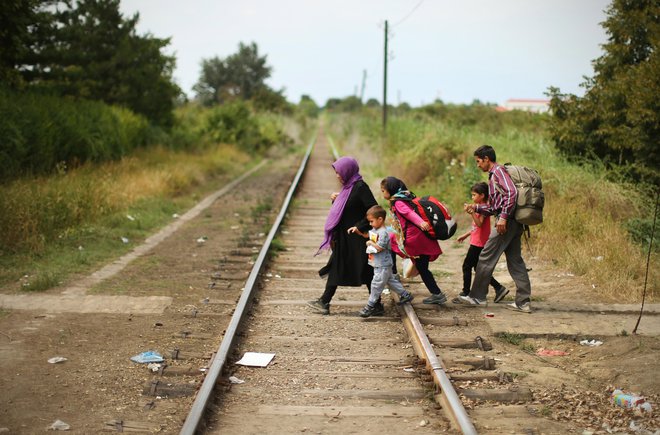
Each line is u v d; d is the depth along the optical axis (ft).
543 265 30.91
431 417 15.23
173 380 17.20
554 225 34.01
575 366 19.03
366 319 23.17
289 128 153.38
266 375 17.90
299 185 65.67
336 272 23.40
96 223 38.83
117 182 49.83
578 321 22.63
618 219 35.01
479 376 17.44
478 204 24.23
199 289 27.09
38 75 72.33
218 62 271.69
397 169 61.00
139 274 29.43
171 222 44.24
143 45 81.92
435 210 23.73
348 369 18.42
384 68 100.42
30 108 51.98
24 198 35.68
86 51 77.71
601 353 19.76
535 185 23.07
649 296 25.54
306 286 28.12
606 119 41.24
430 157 55.57
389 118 101.91
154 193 51.75
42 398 15.92
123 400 15.97
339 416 15.25
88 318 22.65
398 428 14.64
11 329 21.08
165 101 85.76
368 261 23.22
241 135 103.71
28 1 49.06
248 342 20.59
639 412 15.51
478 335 21.57
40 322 21.93
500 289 25.34
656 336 20.74
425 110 119.03
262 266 29.91
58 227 35.78
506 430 14.52
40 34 69.56
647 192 37.35
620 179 38.60
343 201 23.22
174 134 85.81
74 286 26.68
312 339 20.93
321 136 193.36
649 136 37.58
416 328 20.54
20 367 17.87
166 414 15.21
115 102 77.56
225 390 16.57
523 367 18.62
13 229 31.83
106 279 28.09
